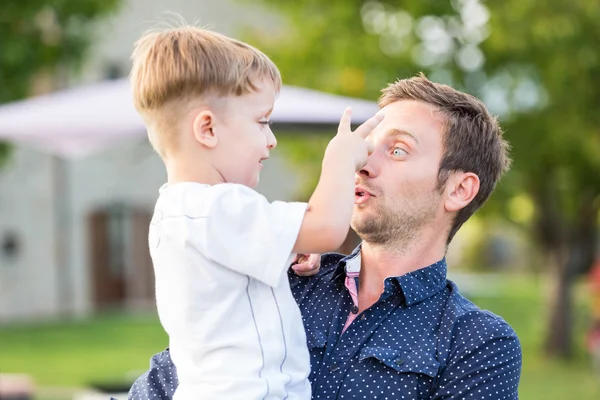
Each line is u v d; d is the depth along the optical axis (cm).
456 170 226
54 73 1391
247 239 194
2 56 1209
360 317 221
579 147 1127
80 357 1280
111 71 2030
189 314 197
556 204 1269
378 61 1098
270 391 195
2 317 1947
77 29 1293
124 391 526
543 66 1100
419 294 221
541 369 1186
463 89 1132
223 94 202
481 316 217
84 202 2038
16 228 1973
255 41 1219
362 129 207
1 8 1223
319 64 1162
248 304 199
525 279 3023
